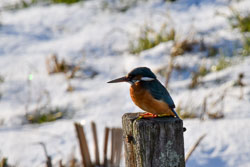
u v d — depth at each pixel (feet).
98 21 61.16
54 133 33.24
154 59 47.44
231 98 36.40
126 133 18.49
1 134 33.76
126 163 18.69
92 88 42.88
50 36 58.13
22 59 50.60
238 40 49.01
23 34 58.34
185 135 30.09
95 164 27.68
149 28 55.88
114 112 36.29
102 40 54.70
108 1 68.59
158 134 16.98
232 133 29.68
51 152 30.12
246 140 28.68
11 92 43.04
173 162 17.20
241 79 37.76
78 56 50.96
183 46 48.21
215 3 60.13
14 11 69.05
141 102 19.99
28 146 31.24
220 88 38.68
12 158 29.55
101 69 47.34
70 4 70.95
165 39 52.24
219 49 47.65
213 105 34.58
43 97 41.65
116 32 56.44
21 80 45.50
